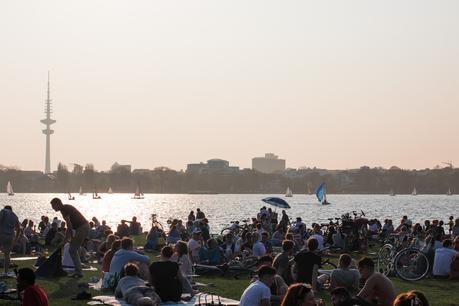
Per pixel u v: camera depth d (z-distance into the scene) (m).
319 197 88.88
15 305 19.05
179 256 23.27
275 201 47.97
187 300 20.16
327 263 29.22
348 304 14.14
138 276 20.73
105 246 30.56
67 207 24.59
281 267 21.72
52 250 37.09
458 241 27.92
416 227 36.72
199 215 51.72
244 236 32.84
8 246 24.39
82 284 22.39
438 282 25.48
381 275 16.53
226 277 26.70
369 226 50.38
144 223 103.81
